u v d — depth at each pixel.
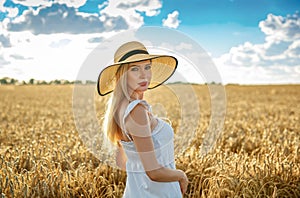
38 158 6.53
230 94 37.25
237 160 6.31
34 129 10.37
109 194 5.20
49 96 33.66
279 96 33.81
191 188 5.73
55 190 5.10
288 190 5.38
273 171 5.68
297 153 6.84
